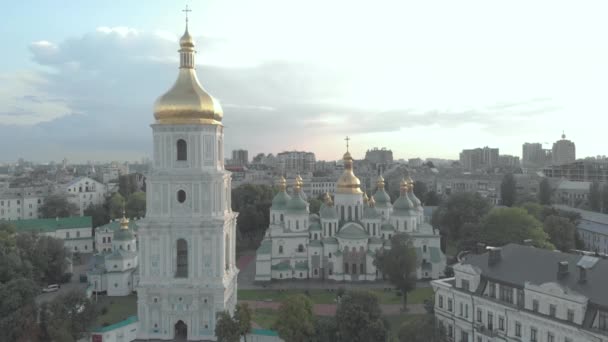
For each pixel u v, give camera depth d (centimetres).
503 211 14088
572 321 6312
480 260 8300
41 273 13162
